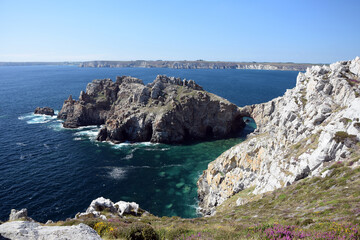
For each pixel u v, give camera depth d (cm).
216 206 5353
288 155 4106
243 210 3362
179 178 7338
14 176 6912
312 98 4866
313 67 5781
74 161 8231
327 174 2969
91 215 3253
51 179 6881
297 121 4644
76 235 1438
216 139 11462
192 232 2130
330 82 4812
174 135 11019
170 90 12962
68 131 11650
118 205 3928
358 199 2042
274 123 5831
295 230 1670
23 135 10606
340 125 3375
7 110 15050
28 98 19312
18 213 3127
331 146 3247
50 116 14100
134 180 7106
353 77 4659
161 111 11244
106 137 10756
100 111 13375
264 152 5297
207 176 6606
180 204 6028
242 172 5666
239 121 13088
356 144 3050
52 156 8544
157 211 5709
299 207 2539
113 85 14612
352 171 2697
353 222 1562
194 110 12069
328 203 2200
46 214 5297
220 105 12131
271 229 1733
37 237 1388
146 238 2042
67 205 5681
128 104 12538
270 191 3881
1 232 1395
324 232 1492
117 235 2117
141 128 10931
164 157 8988
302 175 3472
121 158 8744
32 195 6003
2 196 5866
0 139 9919
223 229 2088
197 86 14038
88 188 6525
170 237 2080
